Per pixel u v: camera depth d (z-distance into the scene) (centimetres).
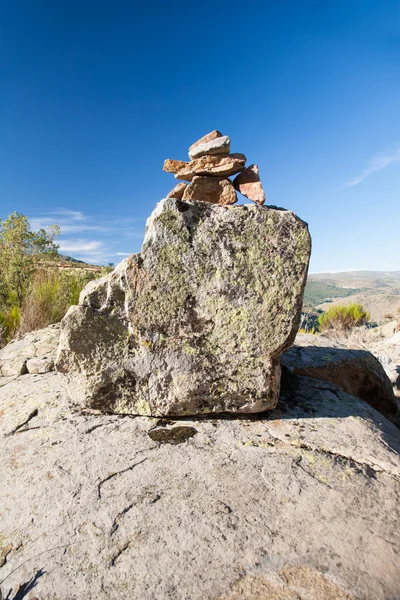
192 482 188
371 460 210
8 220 883
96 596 132
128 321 254
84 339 252
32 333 504
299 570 140
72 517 167
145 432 235
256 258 242
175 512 168
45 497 180
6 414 270
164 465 201
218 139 293
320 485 187
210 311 246
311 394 298
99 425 245
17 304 802
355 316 1265
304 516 167
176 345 250
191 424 245
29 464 207
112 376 255
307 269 242
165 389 252
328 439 229
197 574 139
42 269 873
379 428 253
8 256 877
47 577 139
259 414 260
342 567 141
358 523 163
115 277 255
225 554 147
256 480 190
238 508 171
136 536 156
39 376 363
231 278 243
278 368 256
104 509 171
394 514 170
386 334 973
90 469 199
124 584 136
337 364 366
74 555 148
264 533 157
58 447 221
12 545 155
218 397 250
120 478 191
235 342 246
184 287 246
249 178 295
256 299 243
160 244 245
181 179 318
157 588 134
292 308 241
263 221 243
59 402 280
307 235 243
